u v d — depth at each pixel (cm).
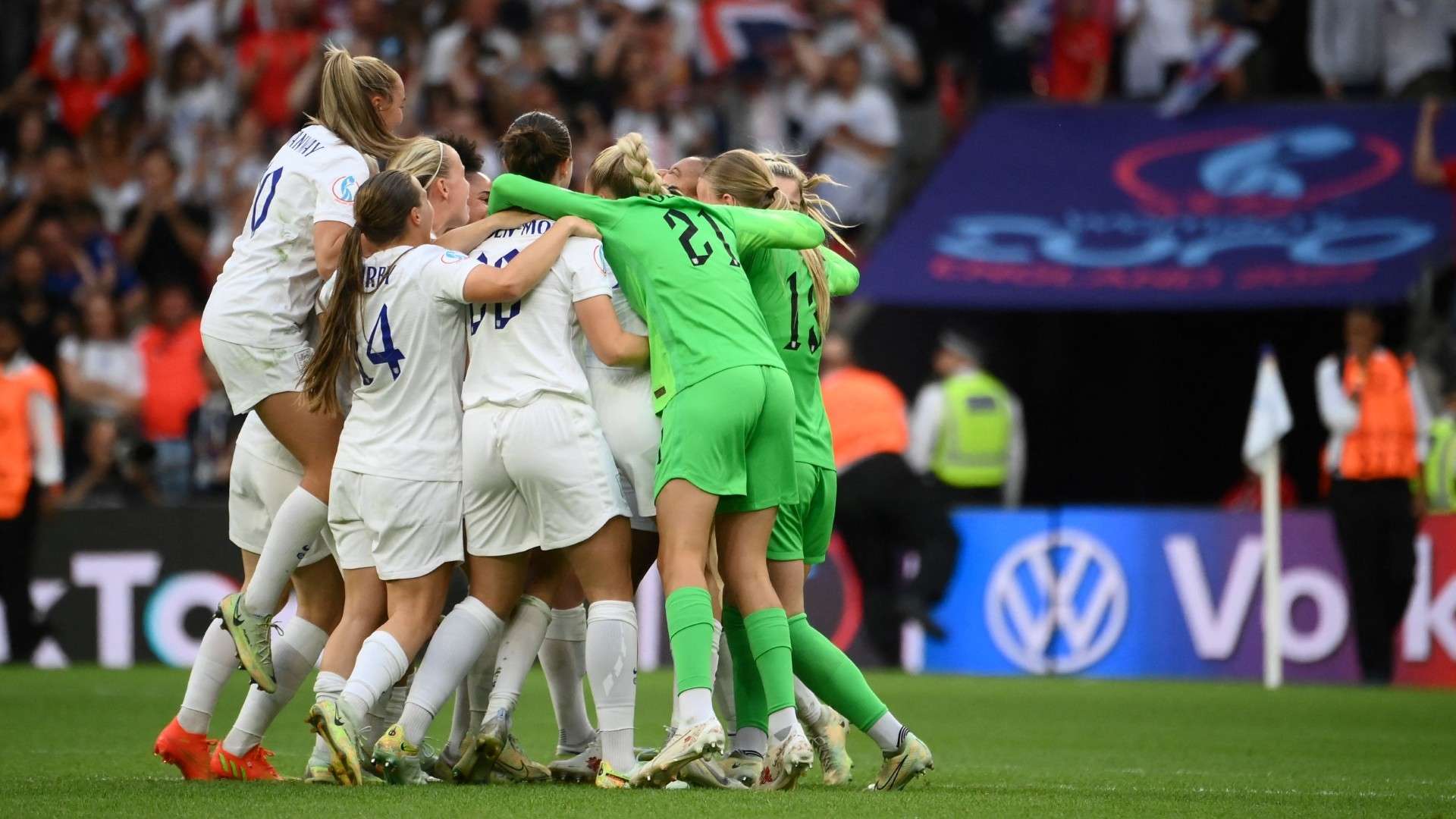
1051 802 1817
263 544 2097
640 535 2044
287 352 2023
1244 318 5562
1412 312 4966
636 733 2838
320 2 5800
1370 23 5372
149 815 1606
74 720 2948
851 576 4397
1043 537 4331
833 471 2084
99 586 4431
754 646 1912
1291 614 4206
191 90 5862
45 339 5000
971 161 5250
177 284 4969
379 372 1936
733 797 1778
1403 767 2408
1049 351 5616
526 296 1930
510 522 1934
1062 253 4866
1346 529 4122
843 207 5522
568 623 2102
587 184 2095
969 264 4872
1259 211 4906
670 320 1916
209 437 4678
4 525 4416
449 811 1622
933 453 4562
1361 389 4122
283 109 5738
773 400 1923
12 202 5681
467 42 5538
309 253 2047
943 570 4359
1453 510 4188
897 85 5772
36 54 6022
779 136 5578
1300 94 5525
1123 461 5644
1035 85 5650
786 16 5722
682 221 1953
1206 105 5322
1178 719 3183
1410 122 5138
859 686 1944
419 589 1933
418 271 1933
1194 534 4238
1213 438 5609
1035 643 4312
